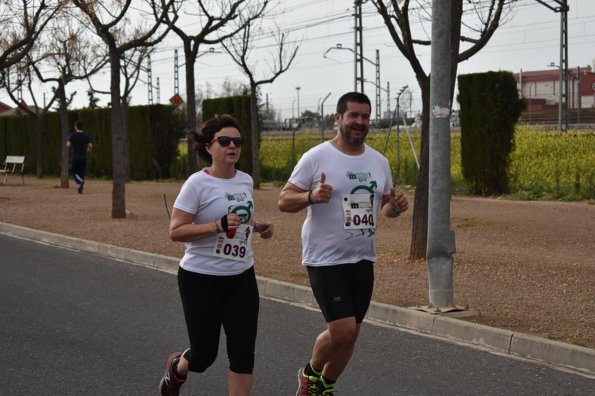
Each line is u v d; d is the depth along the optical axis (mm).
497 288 9727
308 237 5496
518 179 22125
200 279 5168
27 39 20766
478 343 7766
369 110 5496
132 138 32969
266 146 33938
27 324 8508
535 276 10391
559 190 20438
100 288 10555
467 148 21703
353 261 5453
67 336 8000
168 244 13789
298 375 6227
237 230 5199
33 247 14438
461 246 12922
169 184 29516
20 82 32219
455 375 6734
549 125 42281
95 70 26953
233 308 5191
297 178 5516
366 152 5602
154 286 10719
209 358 5309
